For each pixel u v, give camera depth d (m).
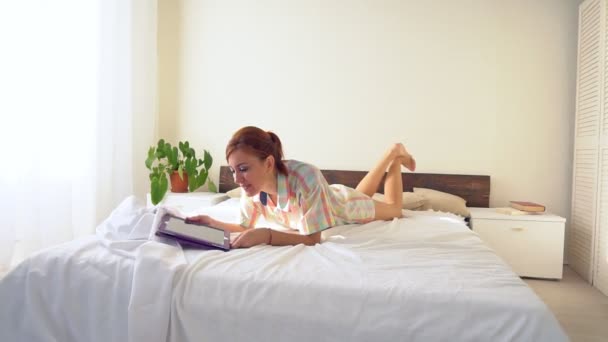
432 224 1.99
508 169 3.05
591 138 2.63
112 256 1.16
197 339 1.00
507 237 2.64
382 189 3.13
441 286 1.01
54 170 2.66
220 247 1.32
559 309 2.12
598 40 2.56
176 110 3.55
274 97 3.37
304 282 1.03
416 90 3.15
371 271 1.13
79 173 2.88
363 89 3.22
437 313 0.94
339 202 1.80
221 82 3.46
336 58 3.26
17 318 1.10
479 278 1.09
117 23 3.12
